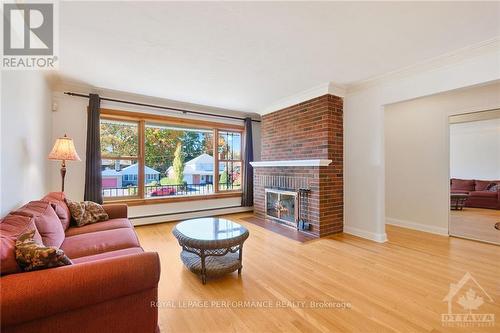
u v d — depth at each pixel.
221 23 2.03
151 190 4.54
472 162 5.26
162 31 2.16
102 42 2.35
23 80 2.21
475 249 3.05
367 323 1.63
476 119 3.48
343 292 2.02
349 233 3.77
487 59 2.39
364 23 2.01
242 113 5.46
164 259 2.74
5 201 1.82
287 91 3.86
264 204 4.83
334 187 3.75
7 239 1.15
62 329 1.10
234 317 1.71
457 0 1.72
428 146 3.94
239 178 5.61
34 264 1.09
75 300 1.09
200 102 4.56
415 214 4.09
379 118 3.38
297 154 4.16
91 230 2.36
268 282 2.21
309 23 2.02
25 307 0.98
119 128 4.19
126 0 1.74
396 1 1.74
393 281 2.21
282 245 3.21
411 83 3.01
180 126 4.86
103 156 4.03
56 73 3.16
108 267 1.20
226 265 2.30
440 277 2.28
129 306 1.28
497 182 5.05
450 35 2.20
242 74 3.16
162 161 4.68
